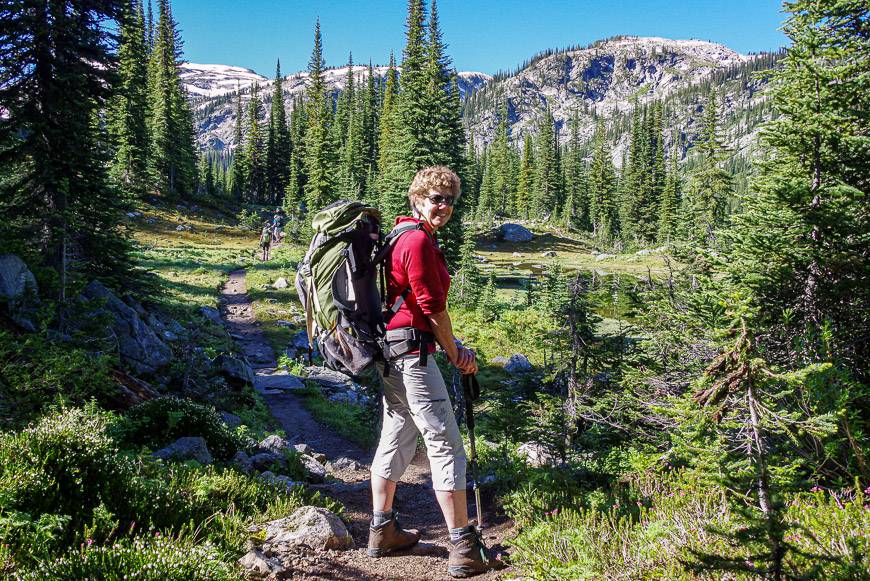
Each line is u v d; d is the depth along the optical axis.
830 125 7.28
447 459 3.45
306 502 5.50
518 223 109.69
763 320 6.10
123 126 70.50
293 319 31.67
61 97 16.62
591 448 7.50
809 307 6.78
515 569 3.71
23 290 10.63
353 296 3.19
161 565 3.02
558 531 4.14
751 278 7.16
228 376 17.34
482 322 35.84
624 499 4.94
